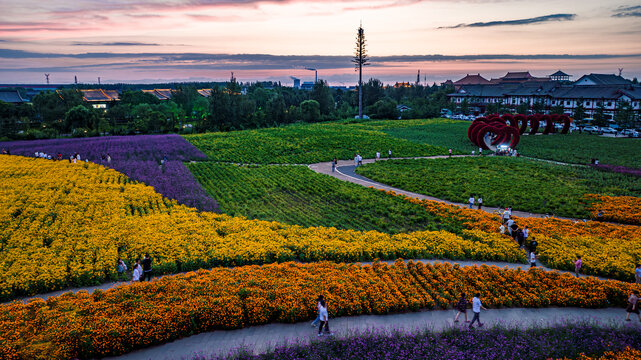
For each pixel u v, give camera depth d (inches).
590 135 4259.4
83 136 4116.6
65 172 2217.0
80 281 1082.7
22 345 734.5
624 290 1025.5
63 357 733.9
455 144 3757.4
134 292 951.0
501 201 1987.0
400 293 998.4
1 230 1392.7
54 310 847.1
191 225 1487.5
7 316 824.9
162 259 1190.3
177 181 2206.0
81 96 6082.7
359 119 5684.1
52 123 4443.9
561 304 1018.1
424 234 1462.8
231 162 2965.1
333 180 2391.7
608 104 5428.2
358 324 912.9
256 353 794.8
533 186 2262.6
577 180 2425.0
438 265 1165.7
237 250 1256.2
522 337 847.7
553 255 1296.8
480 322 929.5
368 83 7618.1
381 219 1707.7
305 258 1270.9
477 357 780.6
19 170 2224.4
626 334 869.2
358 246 1312.7
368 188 2208.4
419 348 803.4
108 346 774.5
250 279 1026.1
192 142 3590.1
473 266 1172.5
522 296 1019.9
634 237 1492.4
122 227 1438.2
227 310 883.4
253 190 2155.5
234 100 5339.6
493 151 3427.7
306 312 912.3
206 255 1234.6
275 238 1395.2
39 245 1277.1
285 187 2235.5
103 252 1207.6
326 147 3501.5
